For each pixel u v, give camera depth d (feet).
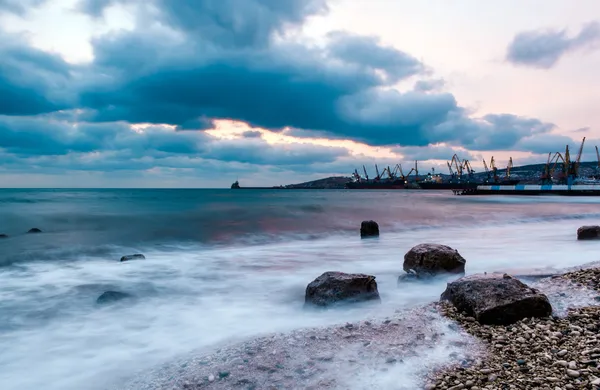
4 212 103.14
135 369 16.34
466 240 56.85
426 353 15.52
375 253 47.16
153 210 113.19
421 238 61.62
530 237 58.80
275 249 52.01
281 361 15.46
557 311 18.95
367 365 14.74
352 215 99.86
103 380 15.58
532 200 221.66
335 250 50.34
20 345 19.49
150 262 41.70
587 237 49.96
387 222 85.71
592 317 17.87
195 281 32.81
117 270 37.60
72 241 57.36
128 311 24.63
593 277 24.23
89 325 22.20
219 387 13.76
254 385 13.71
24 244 54.34
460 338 16.84
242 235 65.31
